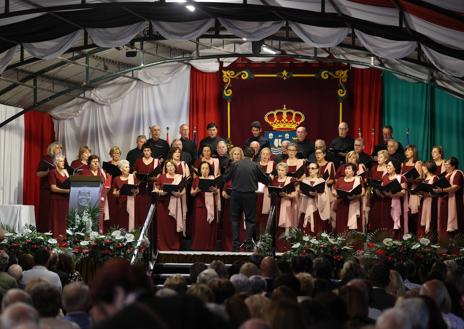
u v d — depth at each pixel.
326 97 21.48
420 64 17.78
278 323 4.50
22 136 20.53
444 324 5.70
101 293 3.65
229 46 21.20
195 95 21.77
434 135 20.89
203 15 15.99
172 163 17.11
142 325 3.28
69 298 6.19
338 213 16.42
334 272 13.73
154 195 15.03
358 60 20.69
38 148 21.12
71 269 11.23
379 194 16.38
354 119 21.34
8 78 19.36
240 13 15.68
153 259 14.72
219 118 21.77
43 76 20.09
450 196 16.53
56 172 17.19
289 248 16.42
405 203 16.36
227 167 17.23
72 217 13.86
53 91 20.84
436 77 19.23
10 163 20.14
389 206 16.34
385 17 14.61
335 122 21.45
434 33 14.33
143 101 21.81
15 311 4.56
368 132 21.19
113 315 3.35
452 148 20.75
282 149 18.95
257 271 8.97
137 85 21.88
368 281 7.92
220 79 21.83
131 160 19.22
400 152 17.97
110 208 17.16
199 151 19.44
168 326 3.31
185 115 21.80
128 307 3.38
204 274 8.10
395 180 15.98
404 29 14.68
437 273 9.97
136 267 3.98
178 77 21.83
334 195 16.58
